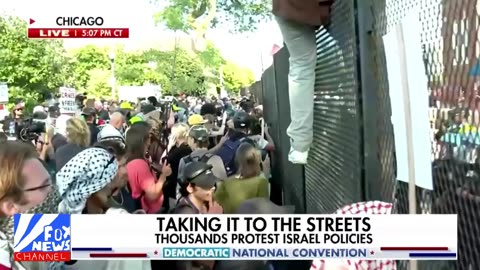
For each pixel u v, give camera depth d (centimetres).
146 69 4206
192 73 4509
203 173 433
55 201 315
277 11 426
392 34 225
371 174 301
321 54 445
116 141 516
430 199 225
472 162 184
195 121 906
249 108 1382
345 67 365
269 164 895
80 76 3706
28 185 227
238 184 507
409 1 235
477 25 175
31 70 2292
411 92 205
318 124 489
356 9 318
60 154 619
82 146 637
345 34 357
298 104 459
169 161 679
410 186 207
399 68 212
